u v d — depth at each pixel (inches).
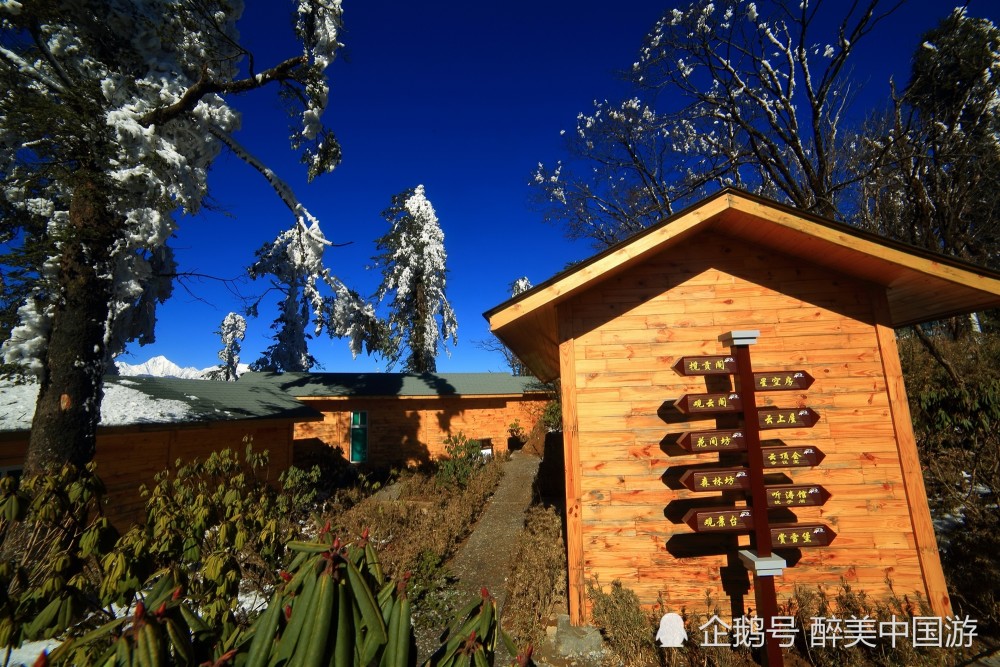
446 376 789.9
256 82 308.2
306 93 329.1
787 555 184.2
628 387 201.2
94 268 259.9
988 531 217.9
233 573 108.4
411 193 948.0
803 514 185.8
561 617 185.0
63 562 94.8
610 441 197.0
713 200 188.4
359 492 462.9
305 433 647.1
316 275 416.5
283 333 877.8
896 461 188.4
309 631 47.4
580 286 192.5
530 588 206.4
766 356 200.7
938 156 441.4
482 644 54.2
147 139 258.5
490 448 690.8
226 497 181.6
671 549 186.7
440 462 585.6
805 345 200.2
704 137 550.0
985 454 259.3
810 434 192.5
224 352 998.4
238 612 155.9
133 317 342.0
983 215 481.7
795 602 178.1
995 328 603.5
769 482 189.6
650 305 208.5
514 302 191.8
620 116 605.9
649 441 195.6
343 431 656.4
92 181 249.4
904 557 180.9
